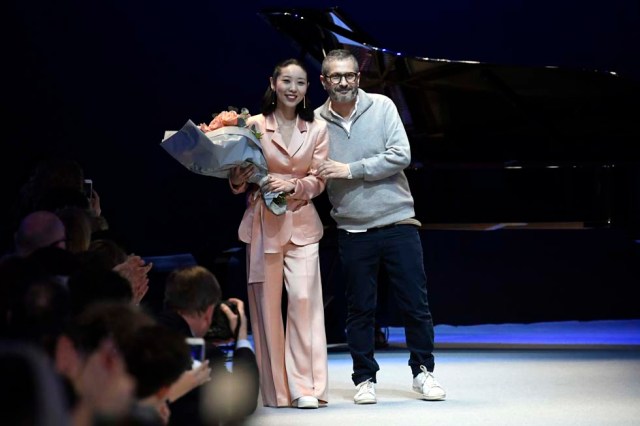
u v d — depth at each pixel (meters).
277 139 9.62
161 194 18.16
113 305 3.88
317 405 9.49
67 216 7.32
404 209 9.91
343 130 9.91
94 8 18.00
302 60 13.53
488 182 14.00
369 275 9.90
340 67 9.72
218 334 6.70
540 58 18.48
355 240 9.88
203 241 18.11
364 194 9.83
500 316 18.70
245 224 9.77
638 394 10.16
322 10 13.44
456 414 9.07
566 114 14.05
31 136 17.91
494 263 18.73
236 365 6.58
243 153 9.34
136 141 18.22
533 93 13.94
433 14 18.61
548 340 16.19
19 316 4.50
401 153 9.73
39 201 8.66
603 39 18.36
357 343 9.86
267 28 18.25
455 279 18.78
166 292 6.39
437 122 13.95
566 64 18.44
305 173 9.80
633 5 18.27
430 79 13.70
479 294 18.73
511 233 18.69
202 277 6.34
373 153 9.90
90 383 3.47
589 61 18.42
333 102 9.91
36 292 4.54
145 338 3.76
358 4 18.67
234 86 18.36
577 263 18.61
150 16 18.11
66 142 18.03
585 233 18.58
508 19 18.50
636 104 13.91
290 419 8.89
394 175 9.92
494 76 13.77
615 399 9.84
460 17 18.56
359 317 9.91
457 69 13.61
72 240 7.23
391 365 12.73
